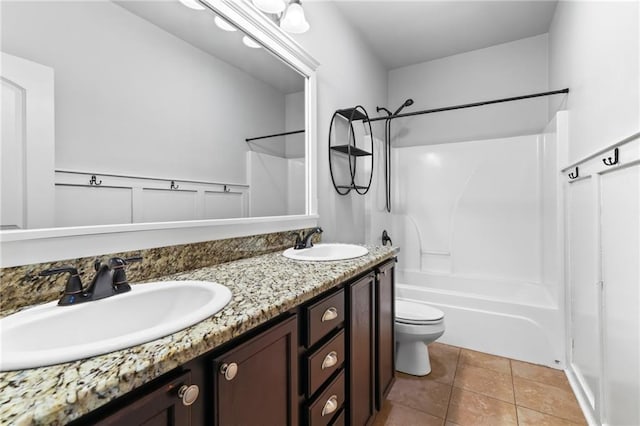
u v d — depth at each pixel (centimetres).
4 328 59
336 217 228
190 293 92
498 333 224
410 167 332
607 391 131
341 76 237
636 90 104
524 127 287
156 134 109
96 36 92
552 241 230
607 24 132
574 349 185
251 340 71
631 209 108
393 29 266
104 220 93
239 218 143
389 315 170
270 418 78
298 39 185
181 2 118
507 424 153
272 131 164
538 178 274
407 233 330
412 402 171
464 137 313
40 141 80
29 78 78
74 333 71
